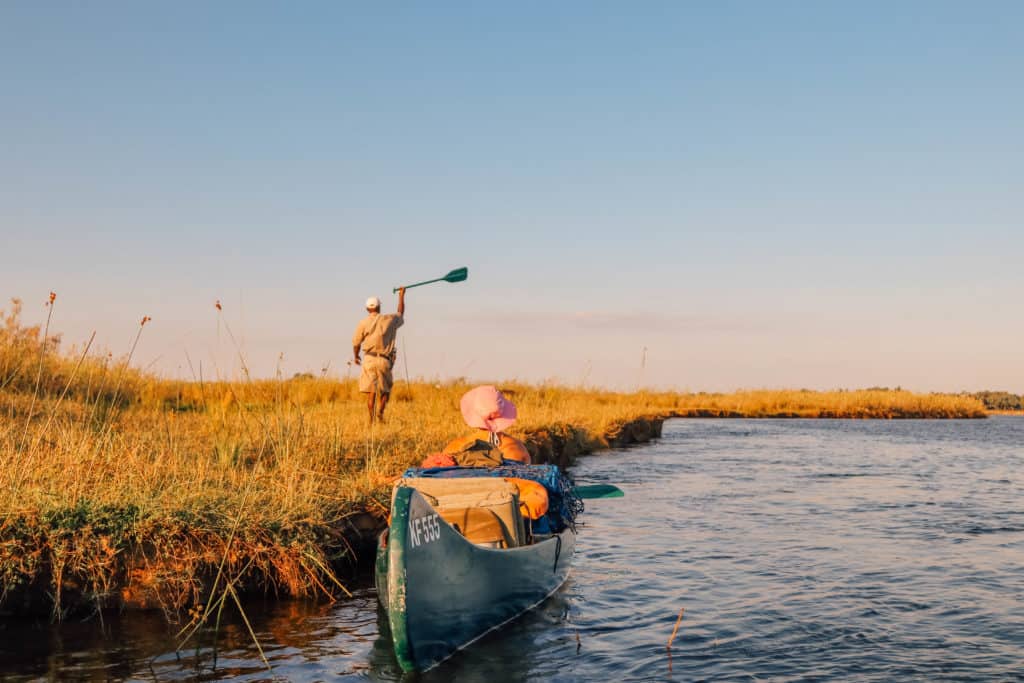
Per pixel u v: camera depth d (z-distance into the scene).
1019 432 33.00
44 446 9.69
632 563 9.66
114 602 7.42
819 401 49.50
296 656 6.46
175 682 5.92
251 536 7.94
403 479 8.02
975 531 11.52
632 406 33.34
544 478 8.48
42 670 6.11
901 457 21.88
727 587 8.62
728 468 19.08
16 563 7.21
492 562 6.91
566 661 6.44
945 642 6.91
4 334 15.53
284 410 14.80
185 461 10.12
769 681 6.05
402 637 5.93
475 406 9.48
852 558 9.89
